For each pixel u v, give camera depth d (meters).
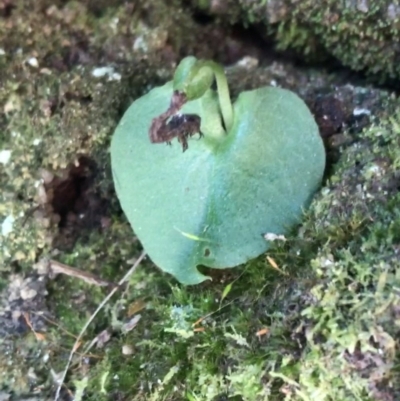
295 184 0.06
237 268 0.06
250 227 0.06
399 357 0.05
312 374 0.05
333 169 0.06
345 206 0.06
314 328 0.05
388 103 0.06
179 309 0.06
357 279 0.05
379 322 0.05
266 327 0.06
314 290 0.05
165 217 0.06
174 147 0.06
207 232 0.06
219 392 0.06
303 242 0.06
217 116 0.06
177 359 0.06
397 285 0.05
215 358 0.06
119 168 0.06
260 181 0.06
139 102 0.06
